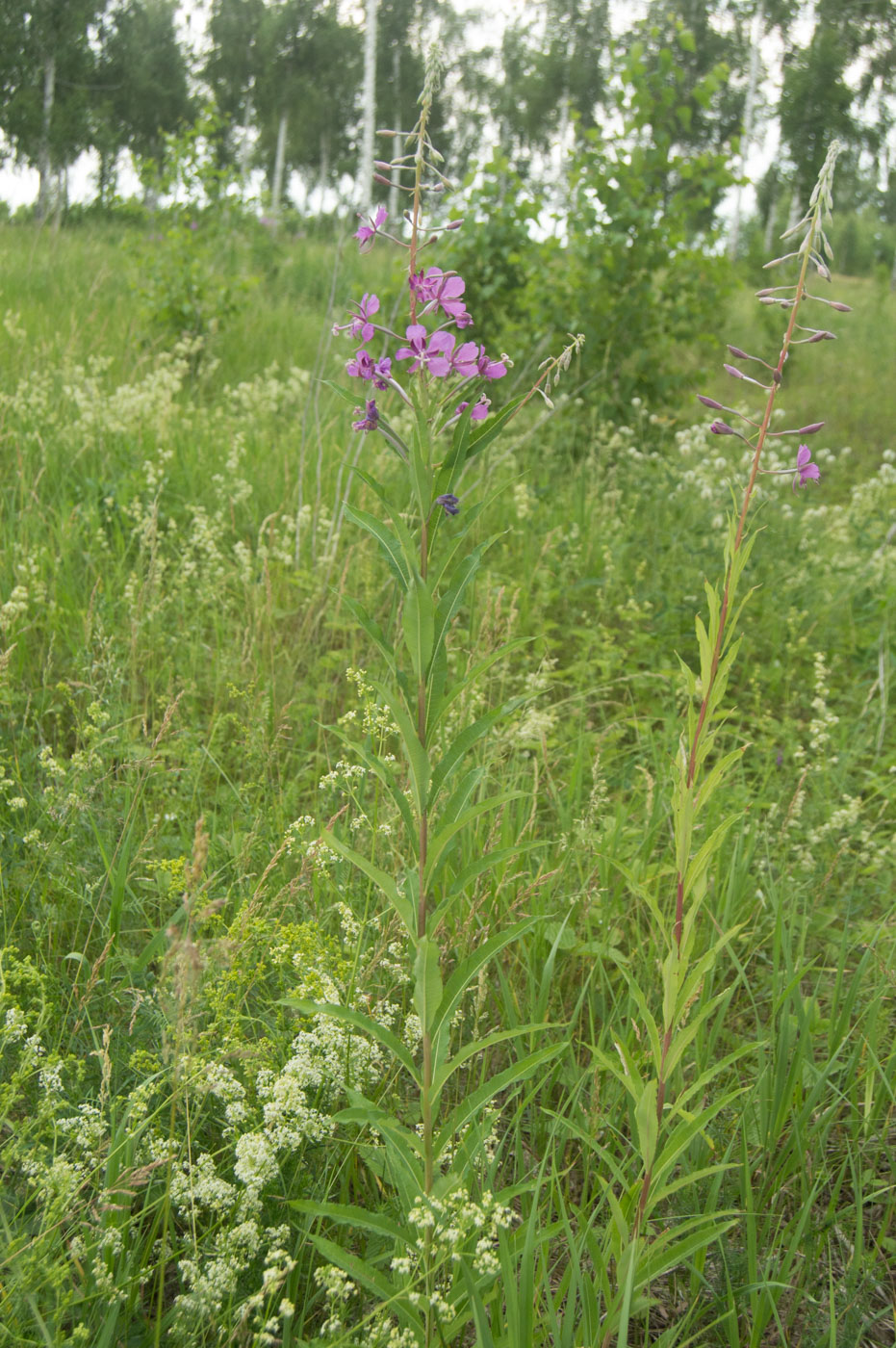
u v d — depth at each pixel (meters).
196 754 3.45
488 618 3.60
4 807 3.12
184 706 3.92
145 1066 2.09
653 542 6.40
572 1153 2.47
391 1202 2.10
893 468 8.65
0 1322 1.69
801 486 1.67
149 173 10.14
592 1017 2.67
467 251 8.07
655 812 3.47
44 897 2.79
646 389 8.14
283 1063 2.23
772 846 3.72
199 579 4.91
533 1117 2.49
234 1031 2.16
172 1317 1.83
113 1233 1.76
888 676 5.19
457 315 1.69
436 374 1.67
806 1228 2.25
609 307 7.89
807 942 3.28
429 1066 1.73
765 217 34.72
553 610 5.69
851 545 7.45
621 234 7.77
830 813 3.86
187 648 4.37
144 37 34.88
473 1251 1.84
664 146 7.84
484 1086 1.74
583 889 2.92
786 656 5.57
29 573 4.34
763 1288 1.99
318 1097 2.17
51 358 7.39
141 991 2.25
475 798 3.27
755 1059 2.74
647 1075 2.46
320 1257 1.97
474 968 1.71
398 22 34.44
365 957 2.54
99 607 4.10
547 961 2.61
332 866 2.86
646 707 4.82
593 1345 1.79
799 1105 2.48
